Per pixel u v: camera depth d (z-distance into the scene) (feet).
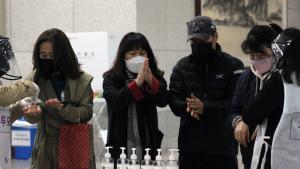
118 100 15.78
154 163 15.49
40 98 14.60
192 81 17.06
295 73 12.30
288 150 12.58
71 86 14.55
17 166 23.40
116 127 16.29
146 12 25.44
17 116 14.73
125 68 16.62
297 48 12.37
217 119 16.79
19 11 28.71
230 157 16.90
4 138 13.76
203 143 16.79
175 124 26.58
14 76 14.23
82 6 26.76
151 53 16.71
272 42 13.56
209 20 16.97
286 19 36.58
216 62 16.98
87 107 14.69
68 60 14.51
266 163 13.11
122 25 25.52
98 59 22.95
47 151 14.55
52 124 14.49
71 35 23.40
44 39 14.47
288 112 12.42
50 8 27.73
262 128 13.21
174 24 26.96
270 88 12.68
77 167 14.28
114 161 15.97
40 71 14.71
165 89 16.31
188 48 27.91
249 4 32.22
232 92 16.81
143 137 16.28
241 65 17.29
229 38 30.30
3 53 13.89
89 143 14.64
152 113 16.40
